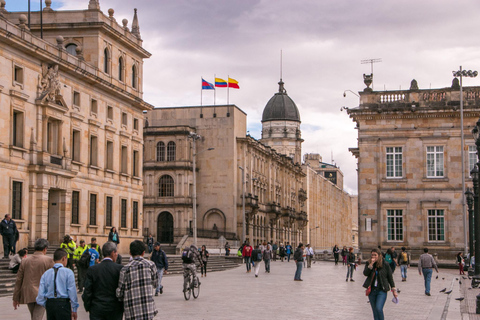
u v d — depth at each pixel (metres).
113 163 63.28
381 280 18.56
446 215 68.19
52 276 14.79
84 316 23.62
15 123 48.44
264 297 30.34
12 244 39.25
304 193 150.38
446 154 68.69
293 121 168.00
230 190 102.69
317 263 81.56
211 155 103.69
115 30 63.19
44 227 49.88
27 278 16.20
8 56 46.75
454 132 68.69
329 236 186.75
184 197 98.50
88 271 14.27
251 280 43.75
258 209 112.25
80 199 56.88
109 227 62.25
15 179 47.31
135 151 69.06
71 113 55.09
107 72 63.28
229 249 87.06
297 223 144.75
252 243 110.19
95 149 60.00
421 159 69.12
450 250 67.75
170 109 105.38
